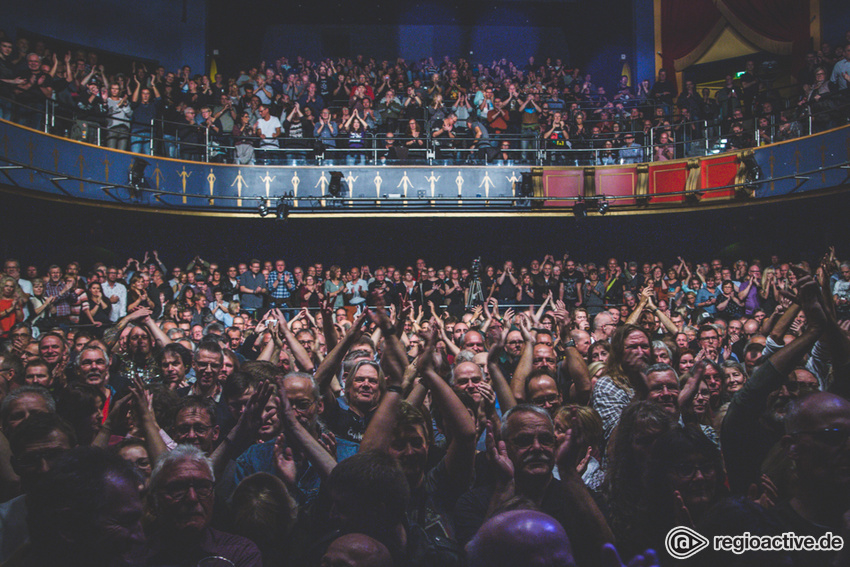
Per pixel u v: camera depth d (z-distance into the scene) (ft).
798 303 10.62
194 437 11.16
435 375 10.41
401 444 9.71
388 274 44.21
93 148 40.65
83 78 42.70
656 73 62.69
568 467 8.63
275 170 48.32
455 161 49.75
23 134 36.17
